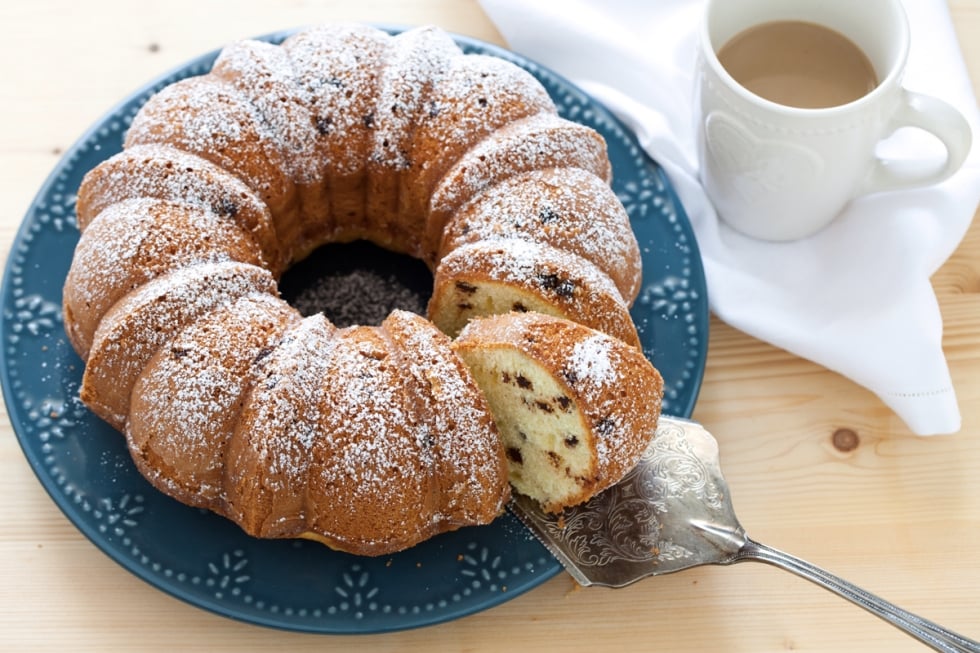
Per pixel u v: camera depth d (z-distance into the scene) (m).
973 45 0.83
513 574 0.68
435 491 0.67
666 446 0.70
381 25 0.81
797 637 0.70
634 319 0.75
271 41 0.80
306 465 0.66
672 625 0.70
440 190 0.73
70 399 0.71
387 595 0.68
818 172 0.73
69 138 0.80
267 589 0.68
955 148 0.72
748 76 0.74
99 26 0.84
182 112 0.73
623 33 0.82
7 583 0.69
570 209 0.72
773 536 0.72
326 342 0.68
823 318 0.76
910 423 0.74
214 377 0.67
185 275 0.69
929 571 0.71
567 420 0.67
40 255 0.75
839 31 0.75
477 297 0.72
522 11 0.82
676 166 0.79
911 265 0.75
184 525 0.69
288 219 0.75
